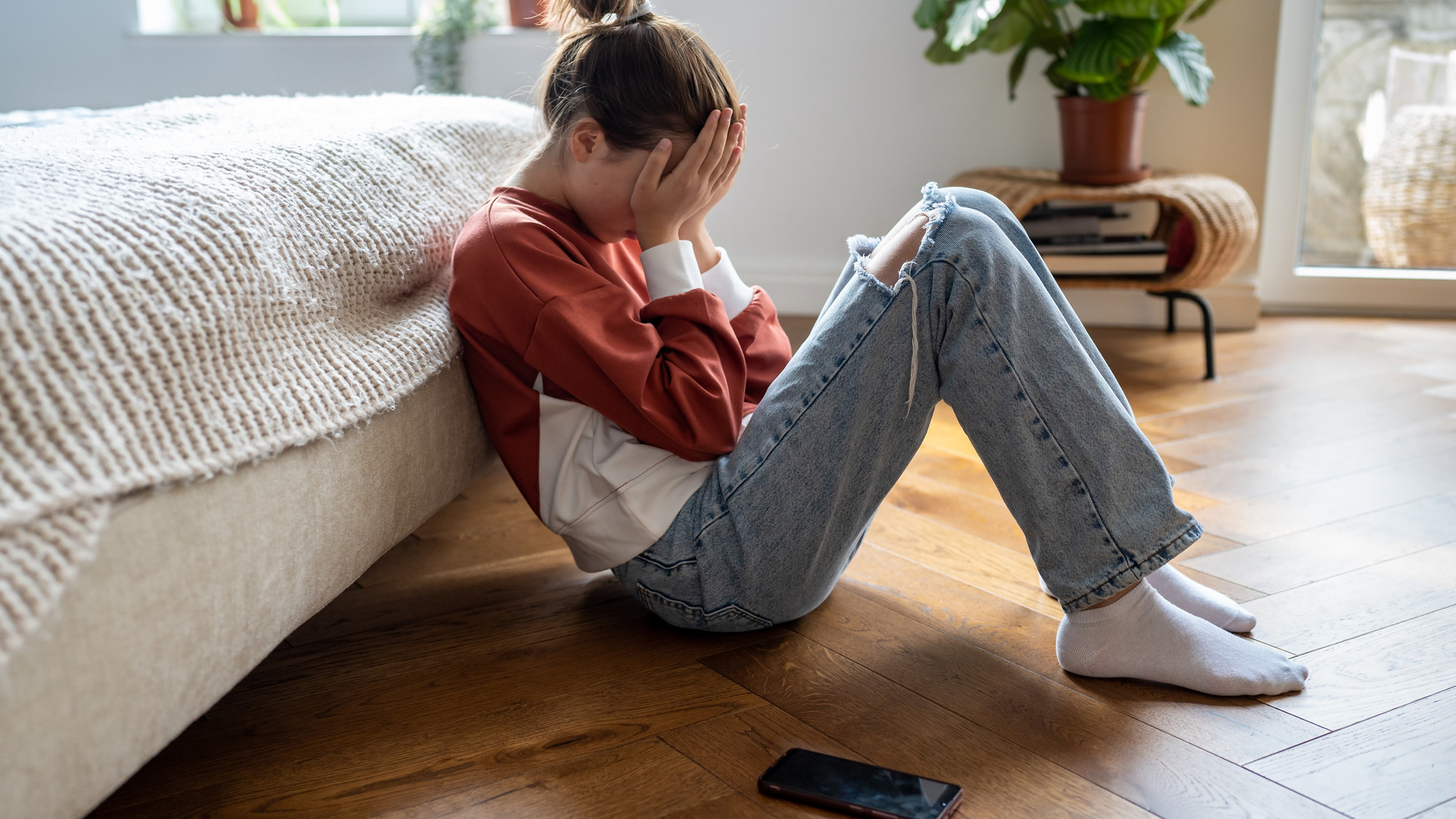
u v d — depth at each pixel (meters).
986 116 2.86
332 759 0.90
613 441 1.02
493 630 1.15
